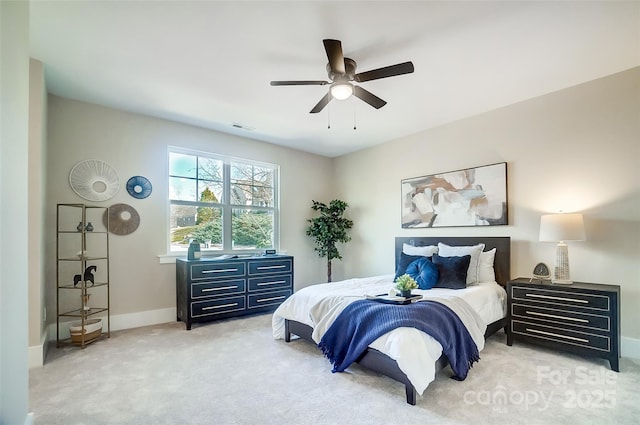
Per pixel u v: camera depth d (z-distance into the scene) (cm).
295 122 412
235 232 473
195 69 279
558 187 324
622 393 213
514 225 356
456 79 298
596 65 276
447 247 379
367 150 530
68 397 210
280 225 517
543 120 335
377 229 510
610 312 254
